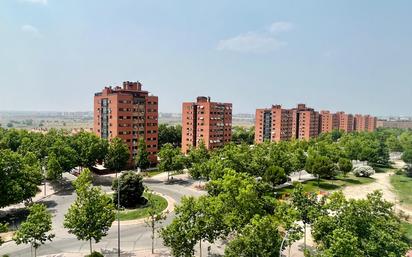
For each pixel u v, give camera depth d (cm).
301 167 9019
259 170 7344
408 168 10988
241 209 3544
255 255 2758
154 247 4138
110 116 9931
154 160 10619
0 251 3934
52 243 4216
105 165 8550
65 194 6812
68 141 8431
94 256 3566
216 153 8581
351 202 3020
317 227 3078
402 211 5675
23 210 5584
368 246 2692
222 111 12875
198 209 3359
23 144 8769
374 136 17438
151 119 10488
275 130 16688
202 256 3806
